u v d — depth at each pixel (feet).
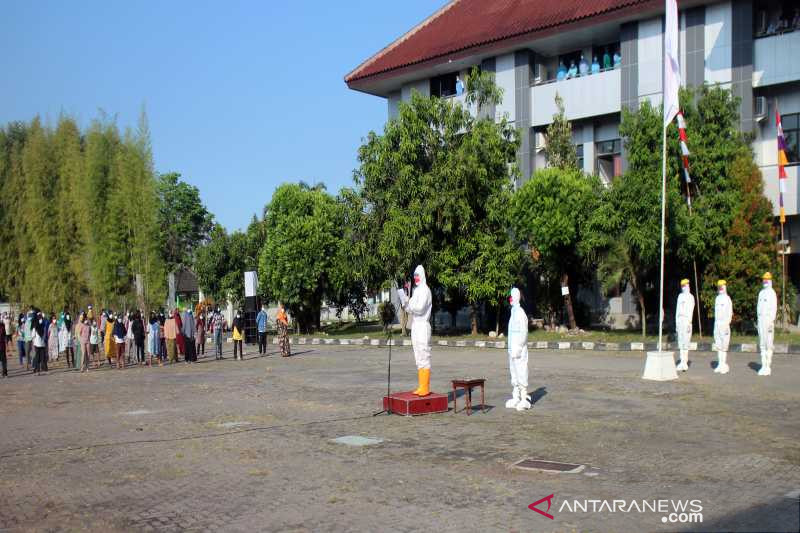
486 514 21.84
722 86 91.25
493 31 114.21
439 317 126.21
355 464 29.27
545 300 101.81
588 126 108.88
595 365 65.21
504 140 99.14
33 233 138.00
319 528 21.12
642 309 84.89
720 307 56.18
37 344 81.61
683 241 76.74
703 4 92.73
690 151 77.92
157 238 132.57
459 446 32.14
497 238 96.02
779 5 91.15
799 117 88.89
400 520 21.57
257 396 52.21
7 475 29.43
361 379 61.05
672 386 49.73
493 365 69.00
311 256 126.41
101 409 48.37
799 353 67.77
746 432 33.19
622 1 98.63
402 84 130.62
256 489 25.86
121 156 130.62
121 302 128.36
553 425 36.50
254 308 119.75
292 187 130.11
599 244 82.94
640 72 99.14
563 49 112.37
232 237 156.04
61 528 22.16
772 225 77.00
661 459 28.27
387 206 98.68
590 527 20.29
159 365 86.74
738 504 21.91
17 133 164.55
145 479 28.02
